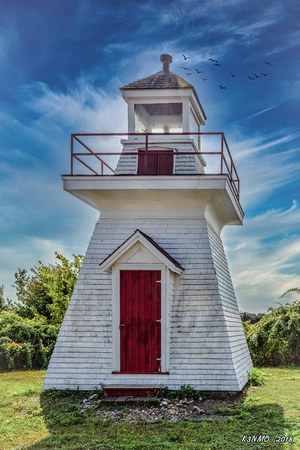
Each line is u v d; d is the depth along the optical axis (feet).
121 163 46.60
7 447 28.32
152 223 43.21
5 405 37.09
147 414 34.22
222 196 43.01
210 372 38.68
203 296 40.73
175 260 41.42
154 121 51.60
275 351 63.31
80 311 41.52
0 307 91.15
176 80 48.03
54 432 30.94
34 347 61.82
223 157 41.78
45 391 39.99
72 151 43.01
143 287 39.88
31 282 85.56
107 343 40.50
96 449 27.43
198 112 51.39
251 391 40.68
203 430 30.14
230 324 42.47
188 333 39.78
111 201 43.80
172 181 40.83
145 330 39.52
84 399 37.86
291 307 66.08
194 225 42.75
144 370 39.19
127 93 47.34
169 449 26.78
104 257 42.78
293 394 39.04
